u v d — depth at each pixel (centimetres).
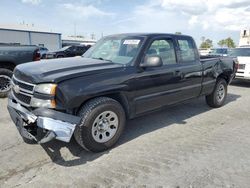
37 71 330
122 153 352
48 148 359
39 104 305
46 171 301
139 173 301
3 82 645
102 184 277
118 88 354
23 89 329
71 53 2184
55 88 299
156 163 325
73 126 302
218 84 591
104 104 337
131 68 376
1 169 302
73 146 367
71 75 316
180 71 459
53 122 295
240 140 409
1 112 527
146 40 406
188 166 319
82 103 329
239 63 923
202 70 519
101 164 320
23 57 658
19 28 4266
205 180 289
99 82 335
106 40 475
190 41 504
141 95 394
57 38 4438
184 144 388
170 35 457
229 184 282
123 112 368
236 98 738
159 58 379
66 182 279
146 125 472
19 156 335
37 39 4188
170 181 285
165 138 411
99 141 345
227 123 497
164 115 539
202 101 680
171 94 450
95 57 442
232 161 335
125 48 415
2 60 627
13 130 424
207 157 345
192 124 486
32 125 316
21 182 277
